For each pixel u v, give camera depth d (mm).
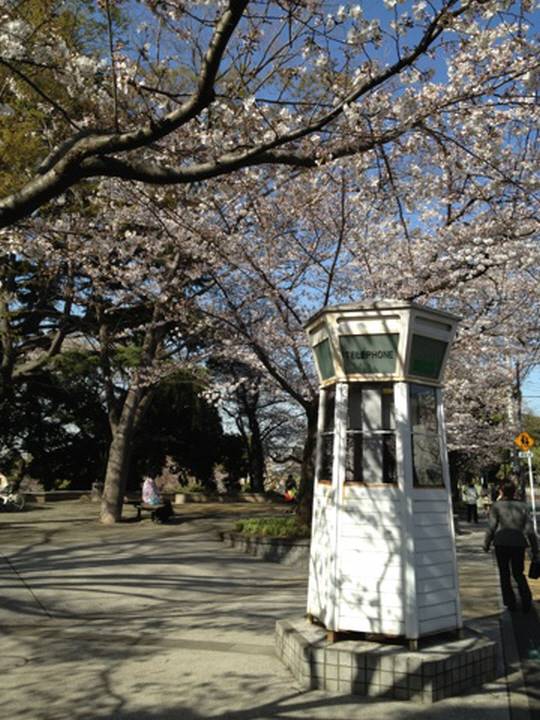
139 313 19406
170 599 8914
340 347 5949
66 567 11062
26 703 4824
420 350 5918
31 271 17391
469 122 7469
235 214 13273
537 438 39344
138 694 5012
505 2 5562
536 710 4719
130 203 13227
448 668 5031
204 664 5793
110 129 6059
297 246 13820
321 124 5891
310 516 13703
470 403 19438
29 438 29094
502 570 8508
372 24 6156
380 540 5500
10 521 18953
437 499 5723
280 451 38906
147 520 19641
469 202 11758
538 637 7027
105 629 7176
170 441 30109
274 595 9312
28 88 10953
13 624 7398
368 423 5887
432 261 12633
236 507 26234
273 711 4664
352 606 5453
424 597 5422
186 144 8930
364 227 13328
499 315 14164
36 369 21281
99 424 28250
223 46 4938
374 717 4566
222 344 17078
